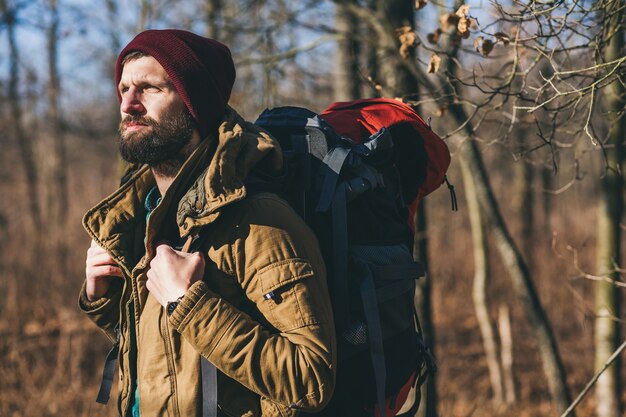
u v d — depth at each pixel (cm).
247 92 514
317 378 147
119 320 180
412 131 187
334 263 161
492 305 910
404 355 174
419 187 193
